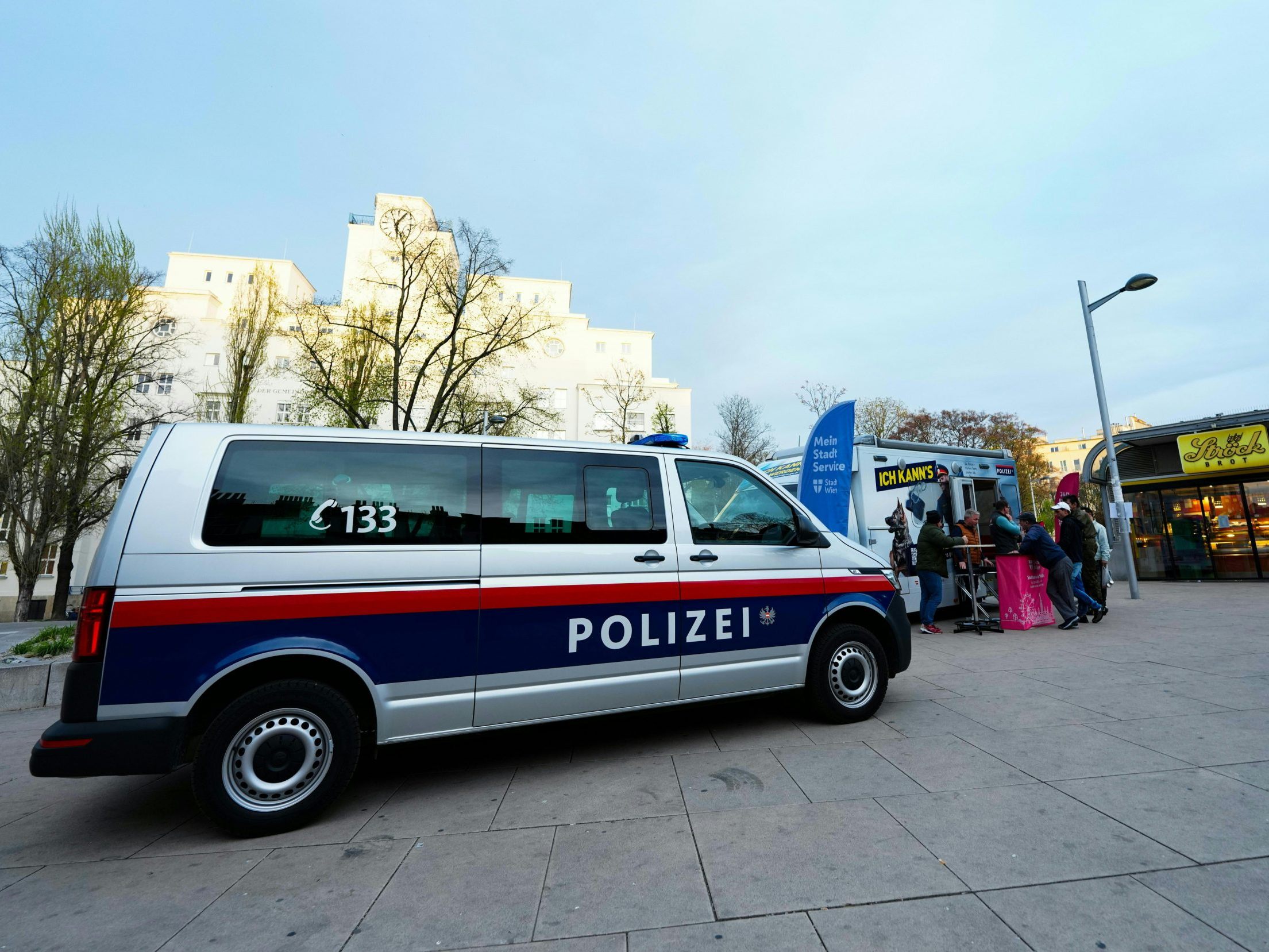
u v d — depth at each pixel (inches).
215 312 1833.2
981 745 155.6
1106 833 107.7
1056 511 376.5
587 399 2126.0
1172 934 80.4
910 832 111.3
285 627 125.0
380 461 142.3
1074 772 135.7
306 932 89.7
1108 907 86.9
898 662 192.4
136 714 114.5
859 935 83.0
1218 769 133.6
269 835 123.1
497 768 157.9
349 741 128.9
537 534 152.1
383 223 983.6
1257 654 248.1
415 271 1008.9
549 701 146.6
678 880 99.4
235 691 126.2
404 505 141.3
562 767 156.9
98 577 117.1
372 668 131.0
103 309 939.3
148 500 123.0
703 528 173.6
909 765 144.7
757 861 104.1
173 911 96.6
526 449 158.4
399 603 134.6
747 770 146.9
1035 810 118.1
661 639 159.8
